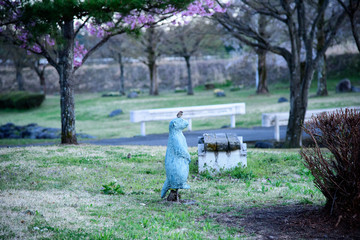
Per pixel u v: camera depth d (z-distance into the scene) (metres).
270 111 25.86
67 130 12.48
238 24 14.96
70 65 12.26
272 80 49.09
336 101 26.22
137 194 6.89
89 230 4.58
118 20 11.31
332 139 4.93
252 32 14.80
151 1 10.50
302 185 7.48
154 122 27.62
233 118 20.34
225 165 8.55
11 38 11.44
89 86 60.62
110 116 32.34
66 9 9.23
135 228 4.73
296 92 14.26
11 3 9.49
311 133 5.23
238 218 5.28
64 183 7.46
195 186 7.49
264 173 8.55
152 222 5.03
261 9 15.03
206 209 5.81
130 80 63.41
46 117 34.34
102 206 5.83
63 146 11.90
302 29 14.38
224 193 6.90
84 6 9.13
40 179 7.63
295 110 14.22
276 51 14.62
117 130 23.61
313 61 14.00
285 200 6.23
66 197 6.29
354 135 4.67
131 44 43.91
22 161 9.19
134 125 26.34
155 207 5.90
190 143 13.92
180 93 50.62
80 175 8.10
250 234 4.59
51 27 9.48
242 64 55.00
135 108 35.03
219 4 13.80
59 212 5.29
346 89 33.59
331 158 5.21
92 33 12.97
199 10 12.66
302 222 4.89
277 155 10.14
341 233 4.45
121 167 9.00
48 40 11.45
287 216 5.23
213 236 4.54
